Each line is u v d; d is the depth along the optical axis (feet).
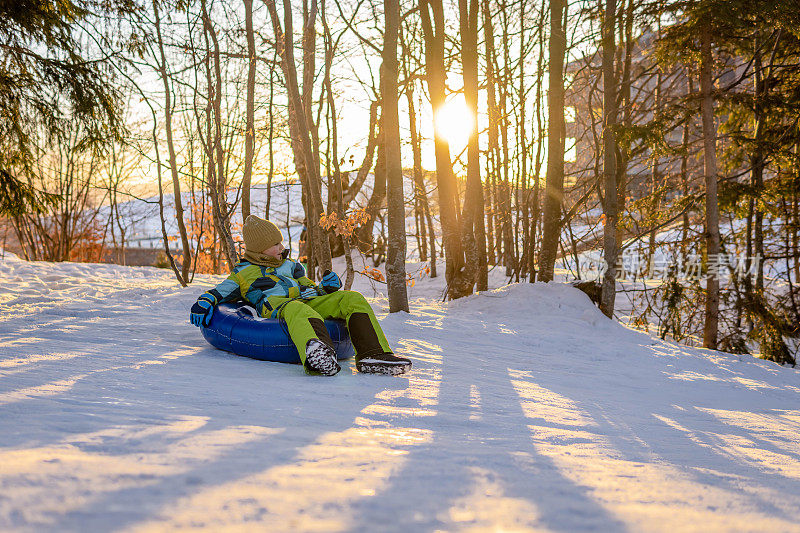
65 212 53.67
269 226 14.24
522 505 3.91
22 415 6.07
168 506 3.48
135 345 14.02
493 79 33.60
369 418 7.73
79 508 3.33
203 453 4.93
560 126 29.01
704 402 13.70
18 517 3.12
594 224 32.76
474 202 30.22
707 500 4.28
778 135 28.81
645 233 27.07
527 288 27.96
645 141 25.54
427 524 3.43
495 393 11.19
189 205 48.42
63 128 27.71
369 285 40.34
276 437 5.87
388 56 23.79
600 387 14.38
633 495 4.34
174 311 21.79
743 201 27.78
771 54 28.84
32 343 13.19
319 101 27.17
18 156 26.99
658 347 22.77
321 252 25.80
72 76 26.30
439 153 29.96
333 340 12.84
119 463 4.39
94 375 9.67
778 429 10.23
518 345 20.22
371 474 4.58
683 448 7.39
